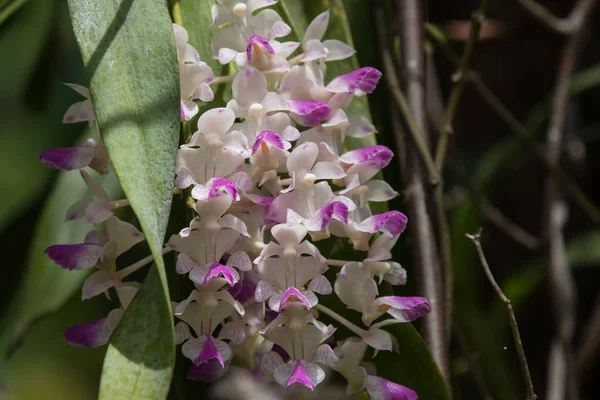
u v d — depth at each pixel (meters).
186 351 0.50
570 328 0.68
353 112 0.55
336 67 0.56
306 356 0.51
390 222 0.52
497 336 0.68
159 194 0.49
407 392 0.52
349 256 0.54
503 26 0.78
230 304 0.51
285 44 0.52
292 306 0.51
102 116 0.49
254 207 0.51
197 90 0.51
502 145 0.76
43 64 0.68
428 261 0.56
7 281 0.64
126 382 0.49
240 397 0.72
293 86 0.52
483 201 0.68
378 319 0.53
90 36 0.50
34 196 0.65
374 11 0.60
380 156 0.52
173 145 0.49
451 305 0.57
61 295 0.60
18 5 0.58
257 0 0.53
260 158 0.51
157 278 0.50
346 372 0.52
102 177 0.61
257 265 0.51
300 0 0.57
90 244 0.51
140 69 0.50
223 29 0.52
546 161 0.68
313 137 0.52
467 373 0.68
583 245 0.71
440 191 0.57
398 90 0.58
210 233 0.51
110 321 0.52
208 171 0.51
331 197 0.51
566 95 0.70
